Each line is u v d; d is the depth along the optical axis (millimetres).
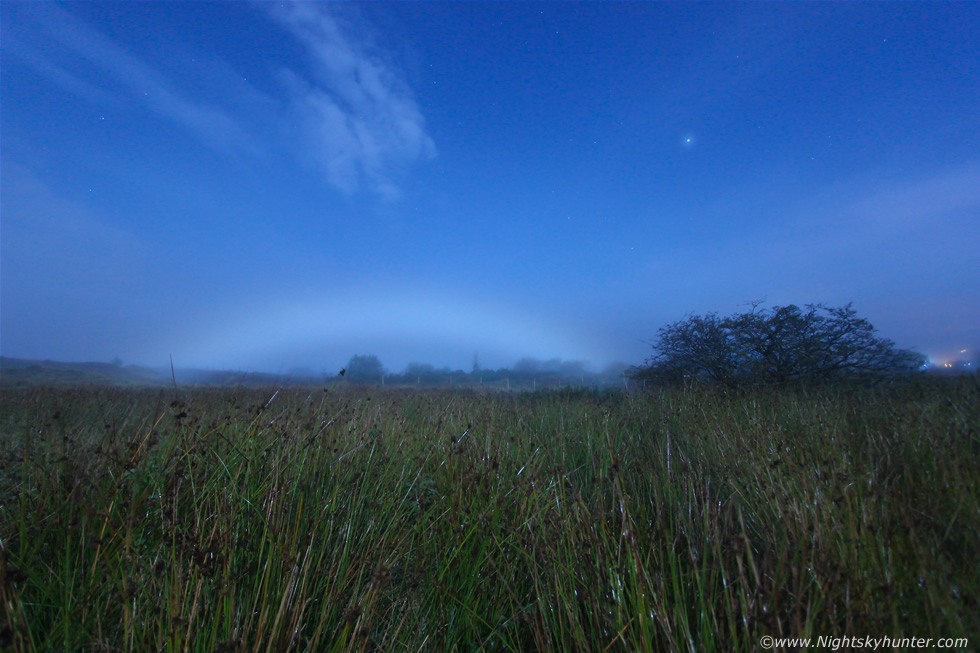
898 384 8172
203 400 5660
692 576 2242
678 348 10977
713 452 3949
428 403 8117
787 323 9484
